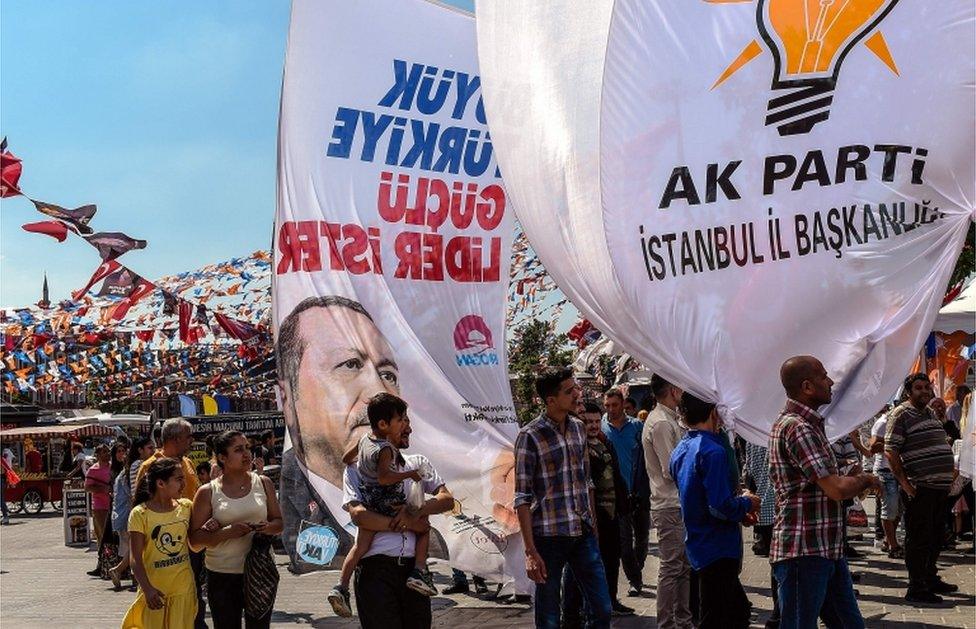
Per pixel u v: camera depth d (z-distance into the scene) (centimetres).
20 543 2189
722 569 651
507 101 614
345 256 1118
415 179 1130
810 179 556
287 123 1127
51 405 4588
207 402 2456
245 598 744
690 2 569
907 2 551
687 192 568
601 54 593
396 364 1112
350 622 1062
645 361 585
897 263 554
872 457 1295
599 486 957
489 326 1136
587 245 595
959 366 1647
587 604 720
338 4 1127
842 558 596
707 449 650
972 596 995
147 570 731
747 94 562
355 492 662
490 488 1102
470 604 1102
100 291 1280
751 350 565
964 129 548
